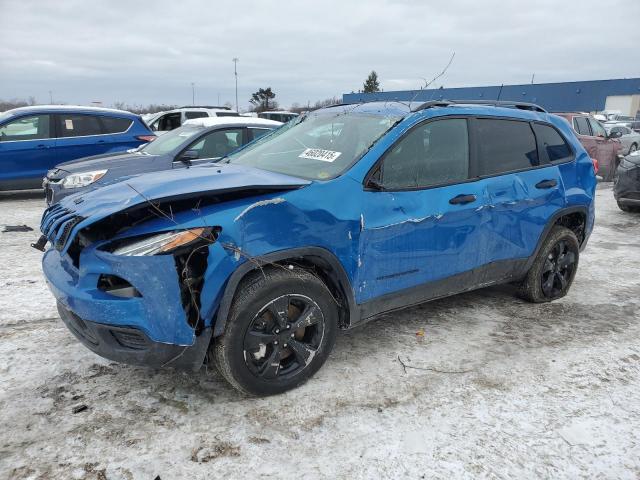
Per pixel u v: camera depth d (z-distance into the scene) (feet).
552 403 10.07
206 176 10.27
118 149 32.83
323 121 13.20
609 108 128.26
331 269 10.23
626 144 56.95
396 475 7.99
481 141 12.98
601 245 23.27
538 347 12.53
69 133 31.68
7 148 30.09
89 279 8.74
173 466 8.07
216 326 8.96
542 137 14.78
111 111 33.14
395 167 11.17
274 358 9.71
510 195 13.19
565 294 15.92
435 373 11.11
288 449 8.54
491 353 12.13
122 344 8.87
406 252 11.16
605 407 9.99
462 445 8.73
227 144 24.73
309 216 9.68
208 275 8.68
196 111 48.96
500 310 14.89
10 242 21.56
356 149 11.21
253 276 9.41
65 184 21.91
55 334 12.57
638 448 8.80
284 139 13.38
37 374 10.65
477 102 13.84
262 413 9.46
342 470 8.07
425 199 11.40
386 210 10.72
